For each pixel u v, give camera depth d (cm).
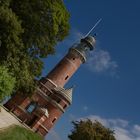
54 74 7581
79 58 7831
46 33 4834
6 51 4200
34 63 5041
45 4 4612
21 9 4528
